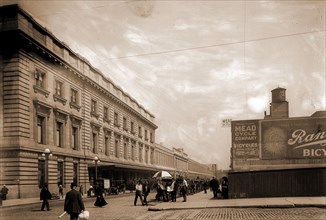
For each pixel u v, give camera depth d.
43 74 36.03
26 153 32.59
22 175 31.80
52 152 37.03
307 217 15.41
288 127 24.16
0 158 31.73
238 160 24.88
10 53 32.09
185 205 21.61
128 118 59.88
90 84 46.00
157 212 19.53
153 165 57.81
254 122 24.47
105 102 51.34
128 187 54.09
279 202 20.27
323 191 23.94
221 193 28.81
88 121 45.91
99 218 17.42
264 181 24.59
